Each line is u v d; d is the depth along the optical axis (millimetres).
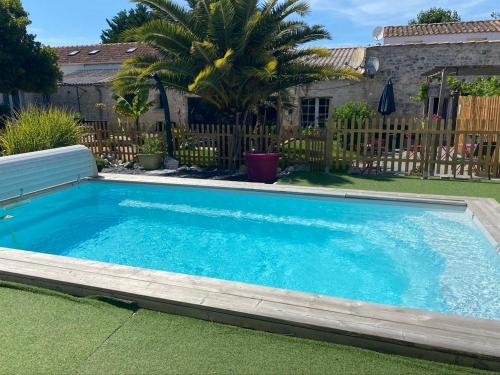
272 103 14539
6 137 9055
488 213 5625
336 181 8758
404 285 4422
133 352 2436
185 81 11297
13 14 15836
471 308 3863
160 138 11633
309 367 2299
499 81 12648
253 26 10055
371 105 16422
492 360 2254
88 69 22812
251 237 6105
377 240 5758
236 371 2262
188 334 2631
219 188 7516
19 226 6613
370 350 2459
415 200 6383
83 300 3062
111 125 12125
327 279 4676
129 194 8203
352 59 18016
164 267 5094
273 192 7156
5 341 2543
